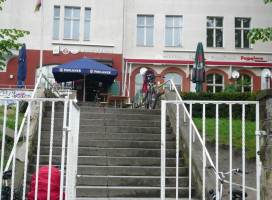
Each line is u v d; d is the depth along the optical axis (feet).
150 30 78.89
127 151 29.43
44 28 73.46
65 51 73.26
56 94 42.65
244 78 78.84
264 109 15.11
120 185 25.44
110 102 53.67
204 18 79.30
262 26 80.48
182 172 26.84
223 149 32.30
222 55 78.64
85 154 29.14
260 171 15.24
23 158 24.82
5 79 70.23
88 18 75.72
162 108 16.05
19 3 73.05
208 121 41.04
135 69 76.28
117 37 74.84
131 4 78.48
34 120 29.60
